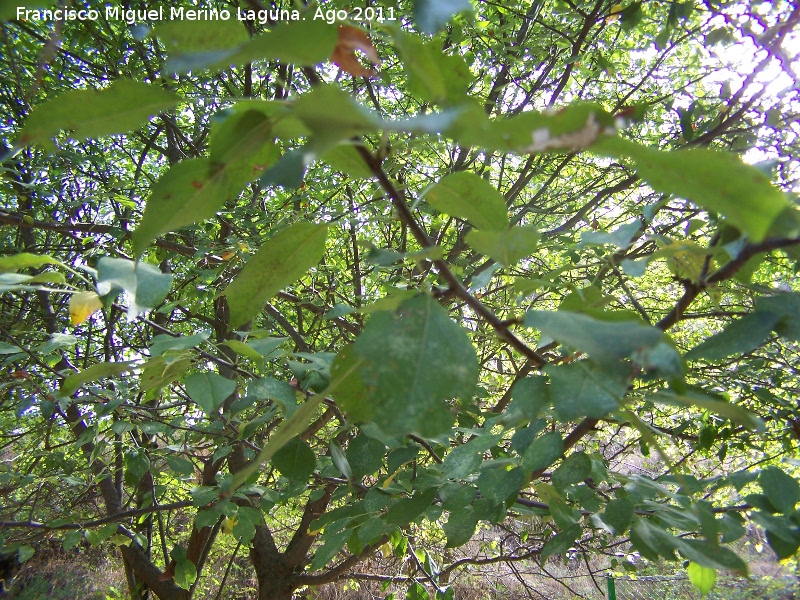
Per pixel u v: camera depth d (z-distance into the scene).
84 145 4.05
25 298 3.77
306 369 1.16
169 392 3.02
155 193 0.47
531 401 0.70
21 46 3.78
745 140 2.38
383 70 3.24
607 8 3.29
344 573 4.03
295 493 1.97
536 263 3.57
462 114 0.28
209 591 6.18
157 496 2.86
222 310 3.97
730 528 0.96
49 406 1.97
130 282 0.67
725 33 2.62
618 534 0.95
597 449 3.43
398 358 0.47
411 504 1.12
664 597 5.21
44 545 4.33
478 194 0.61
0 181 2.72
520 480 1.00
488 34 3.59
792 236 0.64
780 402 1.91
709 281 0.74
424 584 3.20
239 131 0.45
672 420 3.33
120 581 6.46
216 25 0.42
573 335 0.45
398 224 4.10
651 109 3.96
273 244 0.67
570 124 0.31
